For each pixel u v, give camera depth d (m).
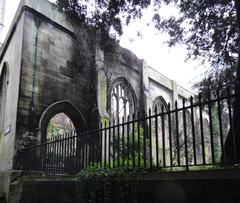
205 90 9.99
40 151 10.09
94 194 6.24
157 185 4.94
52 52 14.77
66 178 7.46
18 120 12.39
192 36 10.43
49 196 7.97
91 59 16.77
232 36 9.73
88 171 6.71
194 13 10.13
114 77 18.73
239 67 7.04
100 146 6.91
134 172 5.45
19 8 14.66
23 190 9.20
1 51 18.17
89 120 15.93
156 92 24.30
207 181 4.25
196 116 18.95
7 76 15.52
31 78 13.41
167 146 19.34
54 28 15.16
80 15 11.09
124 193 5.52
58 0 11.26
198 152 15.92
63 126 24.91
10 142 12.61
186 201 4.47
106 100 16.78
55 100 14.34
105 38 11.92
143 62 22.23
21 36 13.70
